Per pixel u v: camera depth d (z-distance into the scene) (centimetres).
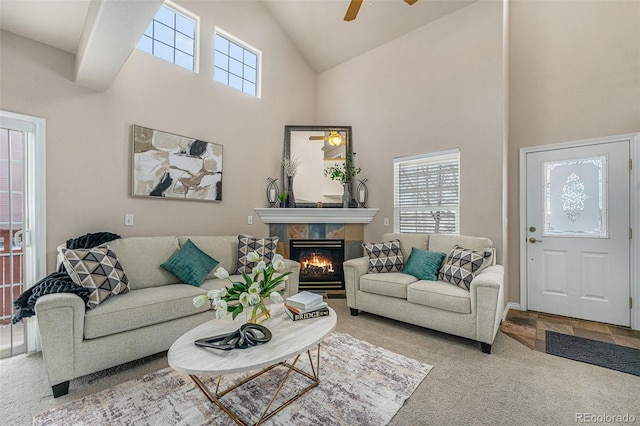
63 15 226
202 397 185
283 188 469
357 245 455
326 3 419
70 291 199
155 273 283
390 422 165
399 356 243
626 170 313
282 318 201
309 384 199
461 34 366
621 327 312
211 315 263
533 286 367
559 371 222
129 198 309
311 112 529
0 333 242
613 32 322
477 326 256
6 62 241
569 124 345
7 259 245
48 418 167
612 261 320
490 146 343
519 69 377
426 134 396
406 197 423
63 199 267
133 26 195
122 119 304
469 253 297
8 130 244
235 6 415
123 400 182
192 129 362
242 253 344
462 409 177
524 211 372
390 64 436
